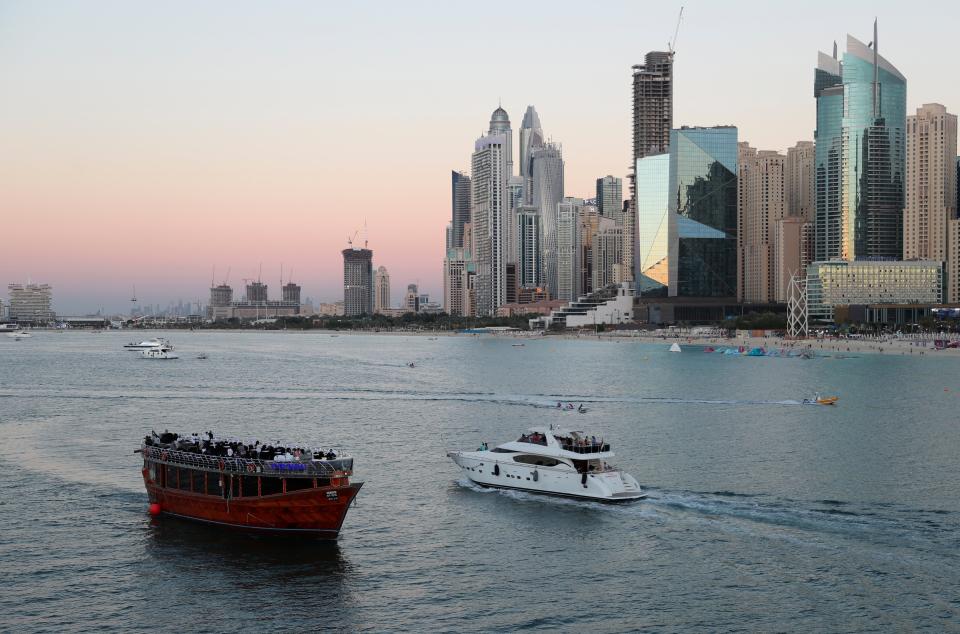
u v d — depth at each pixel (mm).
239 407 181375
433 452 125812
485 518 88125
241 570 73438
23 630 61438
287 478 81812
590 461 97125
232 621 63250
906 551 76438
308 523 81062
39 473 109250
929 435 139500
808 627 61750
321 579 71312
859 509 90125
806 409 175375
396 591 68812
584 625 62375
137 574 72438
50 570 73188
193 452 89062
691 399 195625
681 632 61188
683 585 69438
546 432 101125
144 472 92000
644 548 78188
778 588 68500
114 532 83750
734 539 80250
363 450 127500
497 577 71625
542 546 79125
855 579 70125
